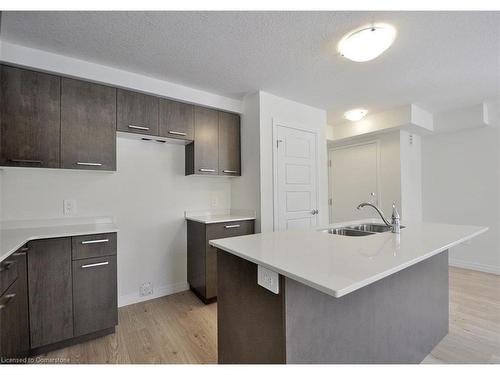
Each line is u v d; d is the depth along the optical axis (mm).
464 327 2068
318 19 1604
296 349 1028
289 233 1688
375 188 3900
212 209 3059
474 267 3447
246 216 2910
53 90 1944
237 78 2436
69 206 2238
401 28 1692
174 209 2809
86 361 1650
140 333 1984
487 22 1632
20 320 1528
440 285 1913
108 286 1929
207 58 2062
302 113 3135
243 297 1243
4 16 1509
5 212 1985
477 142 3438
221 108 2832
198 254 2609
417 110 3297
